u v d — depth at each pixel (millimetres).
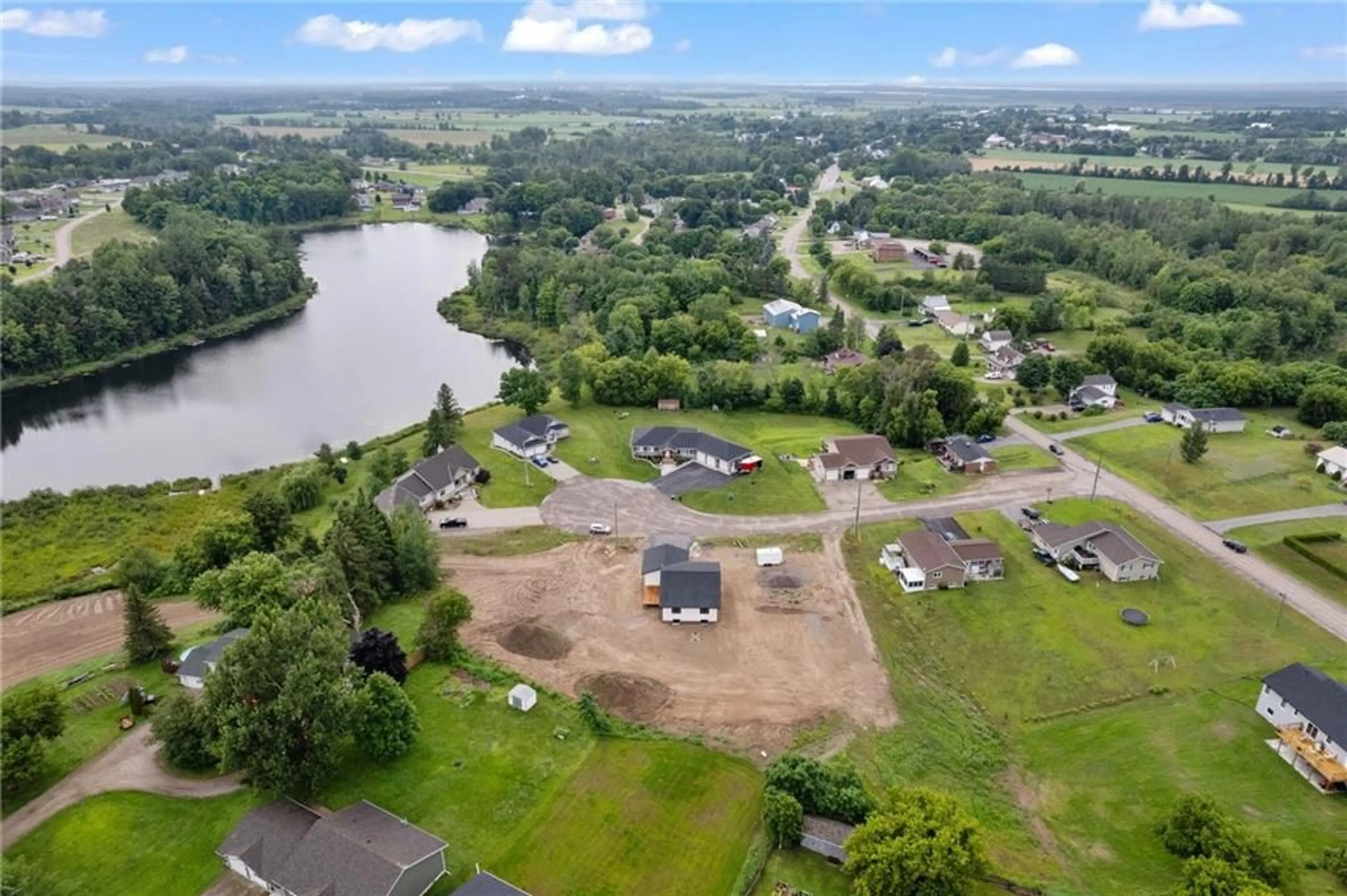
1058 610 77312
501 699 64438
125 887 48406
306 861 46938
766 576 82625
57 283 164750
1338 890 48031
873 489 101312
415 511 82375
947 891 44719
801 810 51188
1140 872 50438
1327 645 71875
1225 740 60812
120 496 103000
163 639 68812
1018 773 59281
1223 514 94688
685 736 61188
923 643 73000
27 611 78125
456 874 49375
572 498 99188
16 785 54375
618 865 50438
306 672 52531
